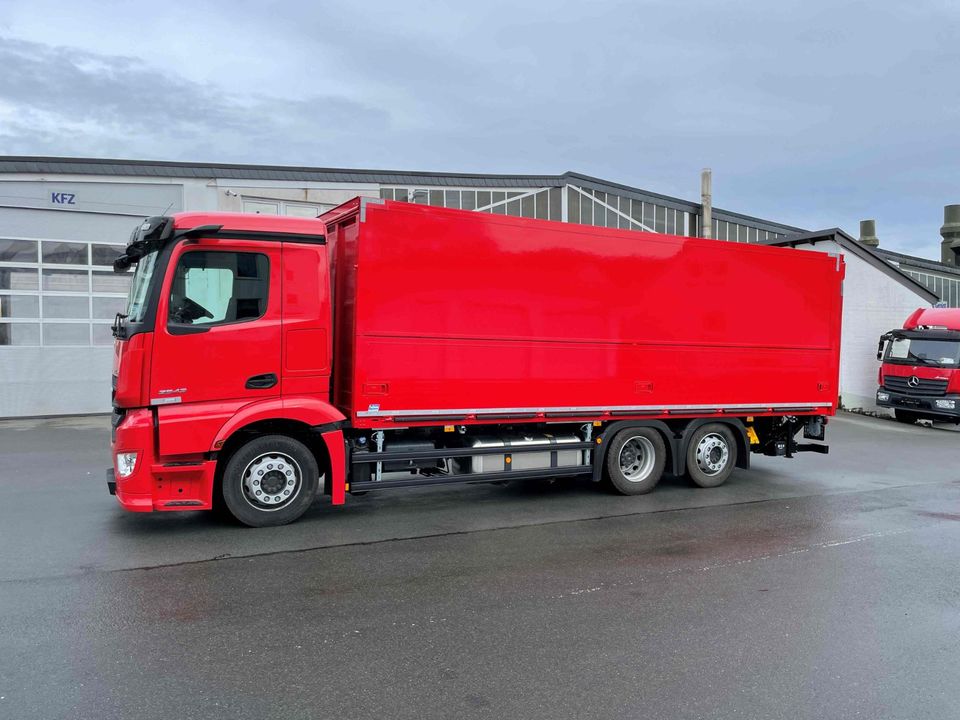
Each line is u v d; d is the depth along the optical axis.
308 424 6.88
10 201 15.66
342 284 7.38
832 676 4.03
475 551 6.34
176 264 6.38
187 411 6.43
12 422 14.77
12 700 3.57
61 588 5.20
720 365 9.31
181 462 6.46
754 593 5.40
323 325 6.96
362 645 4.31
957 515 8.16
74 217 16.12
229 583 5.36
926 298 24.66
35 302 15.76
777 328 9.74
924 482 10.35
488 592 5.29
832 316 10.24
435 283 7.41
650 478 8.97
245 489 6.83
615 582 5.58
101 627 4.50
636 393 8.71
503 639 4.45
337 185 20.06
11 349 15.52
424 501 8.38
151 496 6.38
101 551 6.11
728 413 9.44
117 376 6.56
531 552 6.35
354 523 7.24
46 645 4.22
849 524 7.65
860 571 6.00
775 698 3.76
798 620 4.87
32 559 5.86
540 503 8.41
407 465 7.61
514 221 7.86
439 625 4.64
